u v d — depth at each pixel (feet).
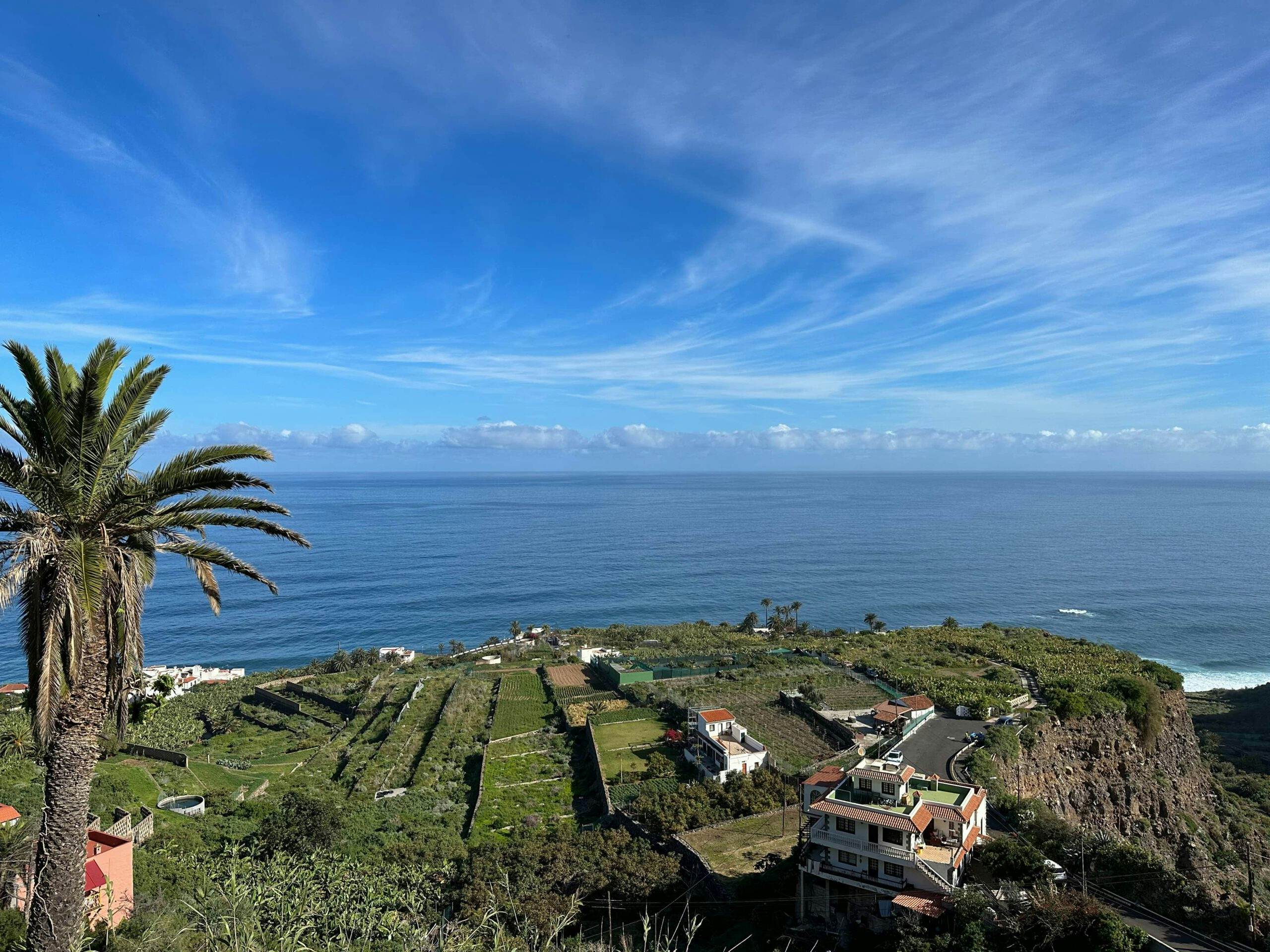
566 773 250.57
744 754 215.92
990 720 241.96
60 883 61.46
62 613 60.29
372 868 171.01
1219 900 120.37
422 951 74.90
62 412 62.69
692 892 152.25
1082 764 237.86
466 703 335.88
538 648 456.45
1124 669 311.88
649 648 440.04
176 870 151.23
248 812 222.69
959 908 112.47
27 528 62.28
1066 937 106.01
